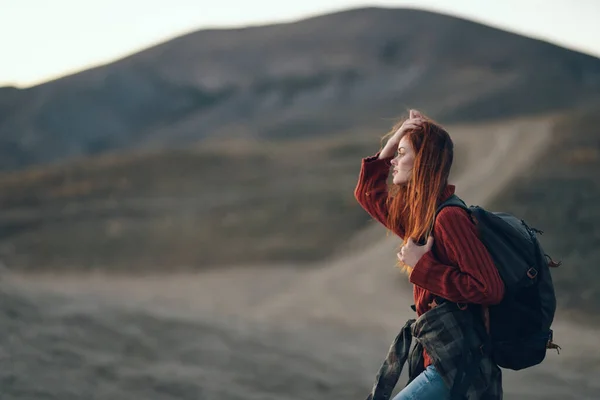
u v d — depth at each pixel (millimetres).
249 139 190250
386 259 53938
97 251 66875
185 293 48281
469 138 100750
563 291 41750
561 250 50562
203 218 72625
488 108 187625
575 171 69750
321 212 69688
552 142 85250
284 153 96562
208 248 64438
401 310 38375
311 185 80000
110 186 86625
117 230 71562
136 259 63969
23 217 77875
